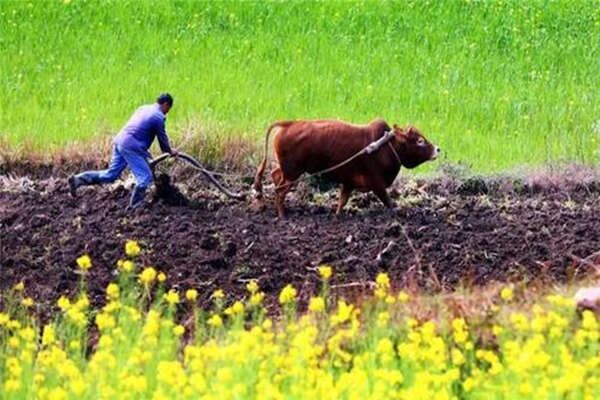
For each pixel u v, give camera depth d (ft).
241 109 193.67
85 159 177.27
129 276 134.21
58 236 151.12
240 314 118.83
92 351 127.13
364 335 120.37
